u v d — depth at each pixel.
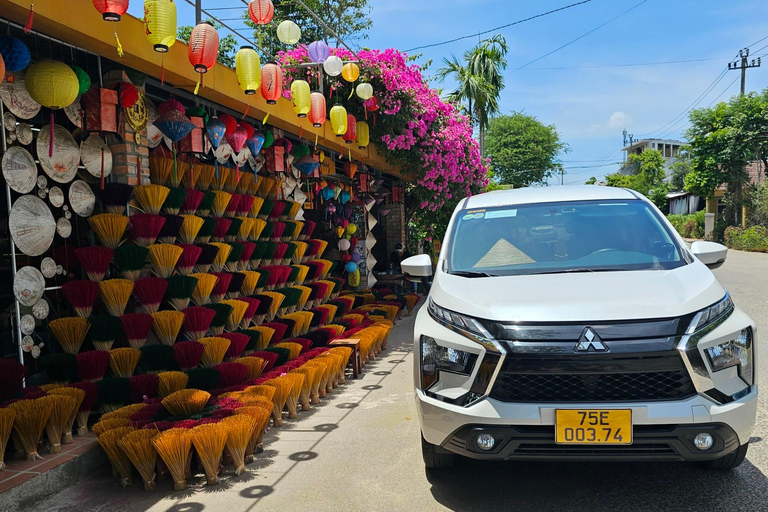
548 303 3.05
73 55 4.77
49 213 4.74
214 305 5.70
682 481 3.38
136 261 5.01
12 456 3.69
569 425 2.81
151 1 4.27
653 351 2.80
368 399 5.55
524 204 4.42
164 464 3.64
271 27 15.85
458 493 3.36
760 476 3.40
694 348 2.83
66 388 4.02
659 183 49.09
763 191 29.47
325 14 18.14
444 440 3.09
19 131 4.59
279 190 8.52
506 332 2.95
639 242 3.88
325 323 8.05
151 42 4.41
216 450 3.57
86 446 3.86
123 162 5.41
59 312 5.27
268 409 4.14
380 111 10.50
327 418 4.97
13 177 4.46
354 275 12.25
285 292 7.56
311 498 3.37
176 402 4.02
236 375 4.93
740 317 3.13
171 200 5.58
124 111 5.27
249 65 5.43
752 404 2.92
